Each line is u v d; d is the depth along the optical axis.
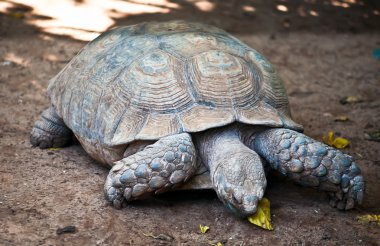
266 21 4.36
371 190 2.42
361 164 2.59
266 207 2.21
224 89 2.24
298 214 2.25
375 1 5.20
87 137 2.32
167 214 2.20
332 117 2.97
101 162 2.37
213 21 4.18
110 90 2.29
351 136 2.81
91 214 2.18
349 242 2.16
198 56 2.29
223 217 2.21
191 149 2.16
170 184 2.16
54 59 3.24
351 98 3.16
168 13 4.18
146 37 2.37
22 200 2.21
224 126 2.23
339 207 2.27
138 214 2.19
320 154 2.20
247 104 2.25
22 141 2.55
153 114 2.21
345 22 4.63
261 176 2.12
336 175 2.20
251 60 2.36
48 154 2.47
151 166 2.14
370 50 4.08
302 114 2.98
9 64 3.14
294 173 2.21
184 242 2.11
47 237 2.08
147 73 2.26
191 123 2.19
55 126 2.50
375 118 3.00
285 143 2.20
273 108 2.29
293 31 4.27
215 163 2.16
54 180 2.32
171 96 2.23
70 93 2.41
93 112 2.30
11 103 2.82
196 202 2.26
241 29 4.13
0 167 2.37
